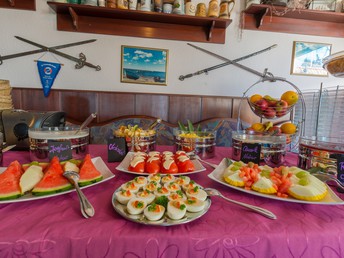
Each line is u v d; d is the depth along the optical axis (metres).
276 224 0.38
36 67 1.50
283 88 1.71
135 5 1.43
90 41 1.52
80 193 0.44
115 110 1.59
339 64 0.67
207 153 0.82
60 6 1.36
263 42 1.66
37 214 0.39
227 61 1.65
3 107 1.18
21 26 1.46
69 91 1.54
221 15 1.50
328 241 0.36
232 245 0.34
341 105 1.12
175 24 1.57
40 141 0.65
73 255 0.33
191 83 1.65
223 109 1.68
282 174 0.53
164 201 0.41
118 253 0.33
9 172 0.46
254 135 0.75
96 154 0.84
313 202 0.43
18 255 0.32
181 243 0.34
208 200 0.44
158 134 1.50
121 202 0.42
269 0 1.48
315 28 1.66
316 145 0.62
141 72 1.60
